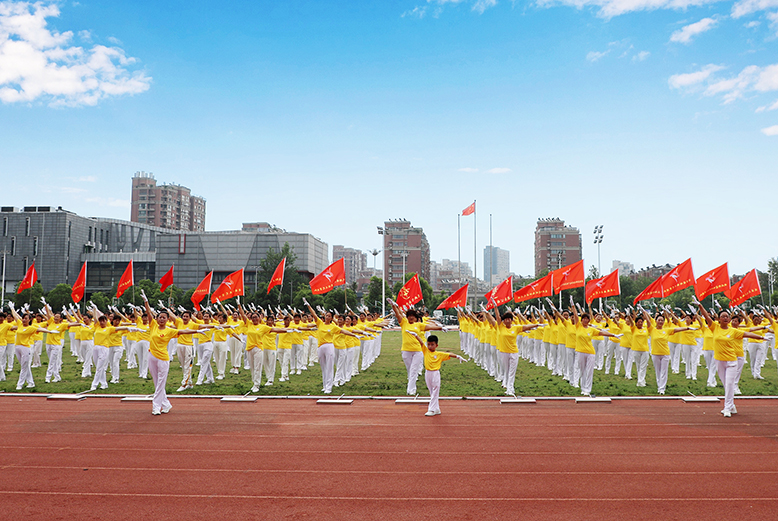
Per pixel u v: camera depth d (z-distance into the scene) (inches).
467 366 968.9
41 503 282.5
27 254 5162.4
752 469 339.0
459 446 391.2
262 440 407.5
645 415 501.0
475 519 262.2
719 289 857.5
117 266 5231.3
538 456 366.6
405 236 6604.3
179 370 864.9
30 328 655.8
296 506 278.8
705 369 913.5
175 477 323.3
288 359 765.3
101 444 395.5
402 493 297.3
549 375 824.3
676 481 316.5
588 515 267.0
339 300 3326.8
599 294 877.8
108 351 674.2
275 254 4333.2
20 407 538.3
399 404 559.5
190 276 4785.9
